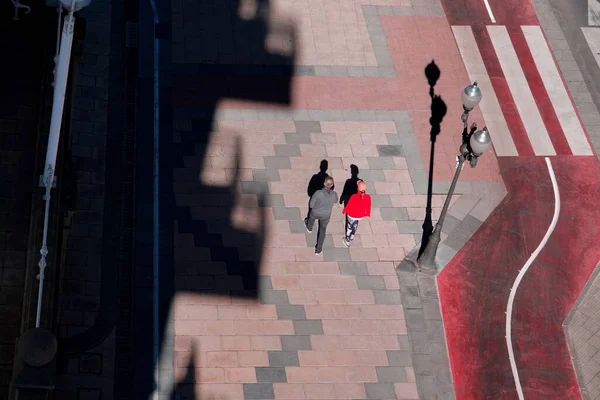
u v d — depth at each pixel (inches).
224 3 1347.2
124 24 1289.4
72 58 1051.3
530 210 1200.2
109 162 1137.4
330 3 1387.8
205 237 1095.0
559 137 1290.6
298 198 1150.3
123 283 1039.0
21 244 935.0
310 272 1085.8
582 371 1053.8
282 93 1258.0
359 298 1072.8
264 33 1326.3
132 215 1098.1
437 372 1026.7
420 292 1091.3
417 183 1195.3
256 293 1056.8
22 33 1085.8
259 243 1101.1
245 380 986.1
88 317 997.8
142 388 960.9
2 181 970.7
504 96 1325.0
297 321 1041.5
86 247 1052.5
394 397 999.6
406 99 1285.7
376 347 1034.7
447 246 1141.7
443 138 1249.4
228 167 1165.1
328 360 1015.6
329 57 1317.7
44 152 935.0
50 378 701.3
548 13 1451.8
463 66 1349.7
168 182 1136.2
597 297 1127.0
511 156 1256.2
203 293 1046.4
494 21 1422.2
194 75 1254.3
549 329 1084.5
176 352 994.1
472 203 1192.8
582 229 1190.9
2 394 839.7
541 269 1139.3
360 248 1117.7
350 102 1267.2
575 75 1374.3
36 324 773.3
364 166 1198.9
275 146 1198.3
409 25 1387.8
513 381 1032.2
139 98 1211.2
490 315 1085.8
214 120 1210.0
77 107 1175.6
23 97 1041.5
